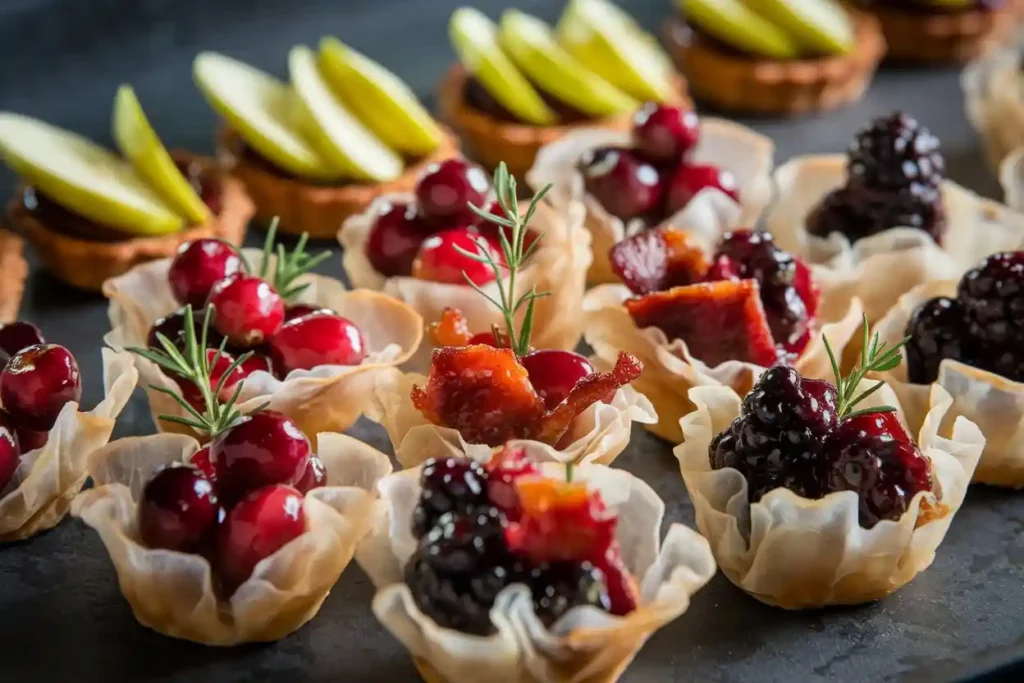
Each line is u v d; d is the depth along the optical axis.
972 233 0.42
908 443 0.33
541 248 0.38
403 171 0.46
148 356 0.33
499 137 0.47
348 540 0.31
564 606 0.29
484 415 0.33
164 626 0.32
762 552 0.32
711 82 0.52
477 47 0.47
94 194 0.41
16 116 0.45
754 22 0.51
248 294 0.35
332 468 0.33
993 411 0.35
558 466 0.32
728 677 0.32
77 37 0.52
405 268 0.39
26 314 0.41
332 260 0.44
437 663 0.30
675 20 0.54
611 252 0.37
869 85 0.53
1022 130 0.46
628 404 0.35
